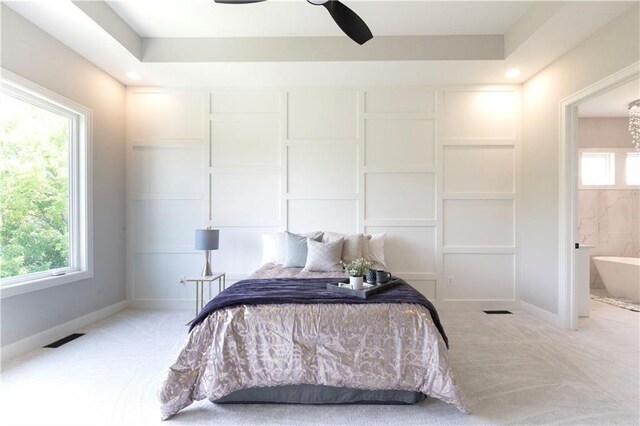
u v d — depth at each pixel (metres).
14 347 2.58
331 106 4.00
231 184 4.01
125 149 3.97
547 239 3.47
